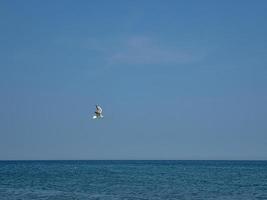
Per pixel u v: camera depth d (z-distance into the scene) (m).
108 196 70.75
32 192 76.38
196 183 94.88
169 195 72.19
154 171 157.12
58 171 156.38
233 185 89.94
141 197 69.62
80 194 73.56
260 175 127.12
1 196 70.69
